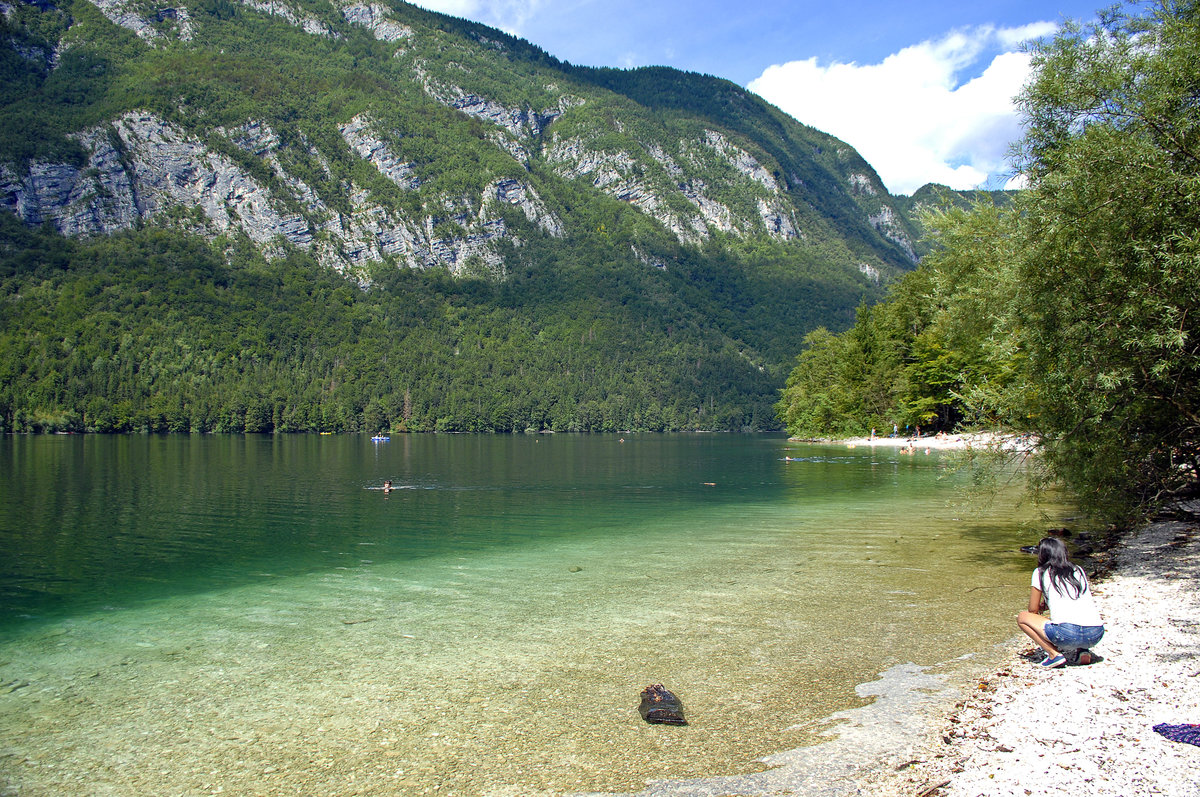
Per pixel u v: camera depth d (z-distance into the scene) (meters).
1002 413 17.19
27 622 14.70
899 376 82.62
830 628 13.41
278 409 182.12
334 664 11.77
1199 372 14.17
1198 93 13.59
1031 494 18.47
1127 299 13.52
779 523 27.62
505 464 68.50
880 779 7.40
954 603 15.14
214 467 62.91
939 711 9.23
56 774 8.04
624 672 11.19
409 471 58.84
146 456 79.44
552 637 13.14
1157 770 7.04
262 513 32.59
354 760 8.30
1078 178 13.76
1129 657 10.69
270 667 11.66
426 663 11.76
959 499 32.53
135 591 17.48
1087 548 20.23
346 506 35.25
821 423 107.94
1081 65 14.80
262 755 8.47
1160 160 13.32
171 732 9.16
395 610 15.30
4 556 22.20
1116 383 13.51
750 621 14.00
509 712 9.65
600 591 16.81
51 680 11.17
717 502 35.34
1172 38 14.09
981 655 11.59
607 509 33.38
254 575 19.22
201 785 7.75
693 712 9.51
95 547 23.77
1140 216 13.35
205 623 14.45
